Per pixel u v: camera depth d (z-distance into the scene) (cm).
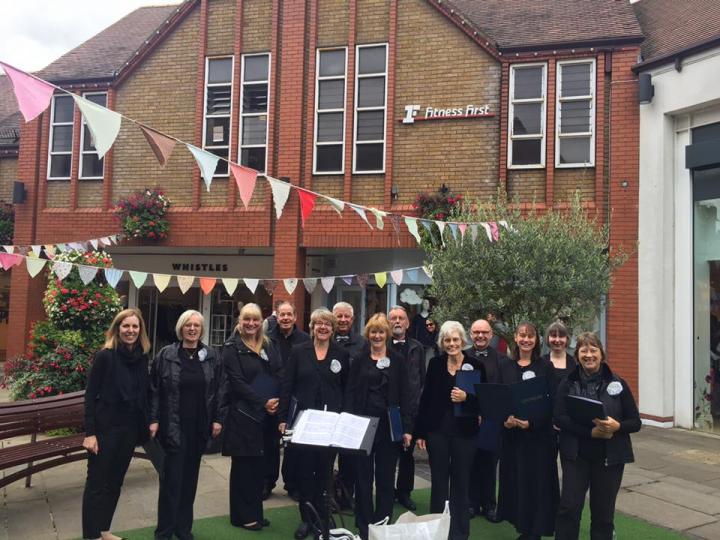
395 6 1059
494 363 480
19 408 528
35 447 528
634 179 938
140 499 536
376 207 1044
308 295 1244
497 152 1007
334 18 1090
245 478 467
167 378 441
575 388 412
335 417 396
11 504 518
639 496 569
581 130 984
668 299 902
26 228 1204
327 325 479
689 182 902
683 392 888
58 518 486
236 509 470
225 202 1121
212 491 562
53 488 562
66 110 1220
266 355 496
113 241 1084
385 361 457
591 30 1000
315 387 474
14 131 1421
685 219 904
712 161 852
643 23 1134
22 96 317
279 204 475
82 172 1201
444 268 686
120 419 429
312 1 1094
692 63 879
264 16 1122
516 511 454
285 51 1098
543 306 652
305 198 518
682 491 586
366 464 449
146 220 1095
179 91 1157
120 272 618
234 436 460
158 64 1170
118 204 1115
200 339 464
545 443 438
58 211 1192
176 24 1166
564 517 405
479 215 713
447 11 1034
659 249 903
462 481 446
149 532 455
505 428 464
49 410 540
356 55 1074
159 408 443
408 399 462
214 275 1290
